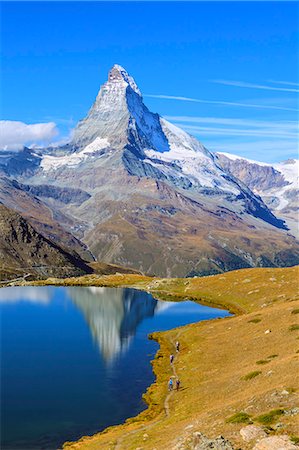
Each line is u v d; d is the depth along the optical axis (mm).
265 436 46750
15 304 192750
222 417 57812
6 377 99375
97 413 80375
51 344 127500
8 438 71062
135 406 83312
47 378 98562
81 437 70938
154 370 102188
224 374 86375
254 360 88688
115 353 118188
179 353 113688
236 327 121125
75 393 89562
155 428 67250
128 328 147375
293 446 42344
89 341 131000
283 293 160875
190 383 88750
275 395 58875
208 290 199000
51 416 79250
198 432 51312
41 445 68938
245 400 61500
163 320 158250
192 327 138750
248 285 184750
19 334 139375
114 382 96062
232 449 45406
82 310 179000
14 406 83750
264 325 112875
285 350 87938
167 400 82188
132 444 60906
